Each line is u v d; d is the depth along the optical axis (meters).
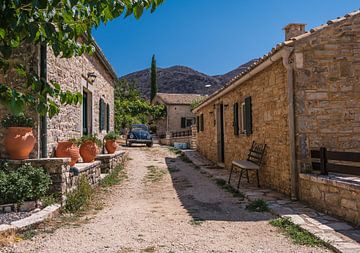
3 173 6.09
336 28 7.40
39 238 4.84
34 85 2.39
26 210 5.93
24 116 6.94
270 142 8.67
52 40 2.32
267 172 8.91
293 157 7.27
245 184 9.56
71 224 5.64
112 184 10.02
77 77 10.02
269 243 4.59
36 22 2.11
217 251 4.29
